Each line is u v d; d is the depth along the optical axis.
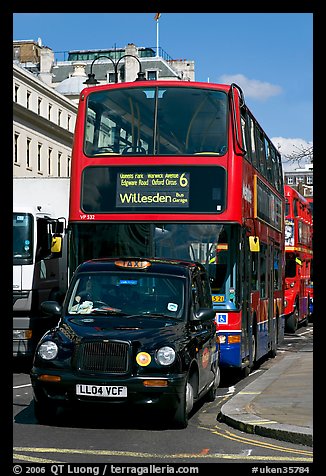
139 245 14.48
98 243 14.57
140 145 14.77
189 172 14.60
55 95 78.81
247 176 15.78
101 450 8.66
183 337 10.48
